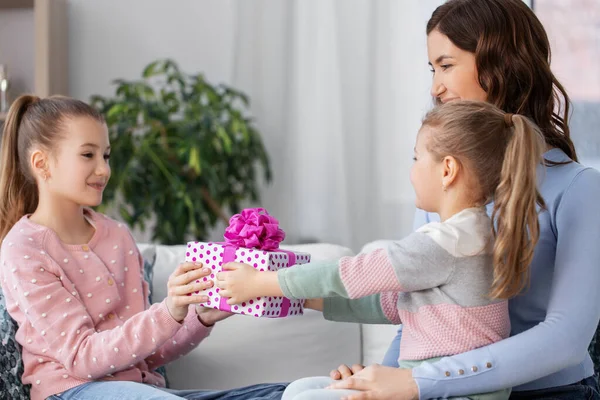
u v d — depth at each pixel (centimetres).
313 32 345
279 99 349
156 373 170
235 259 138
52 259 155
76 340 148
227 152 308
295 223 351
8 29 345
